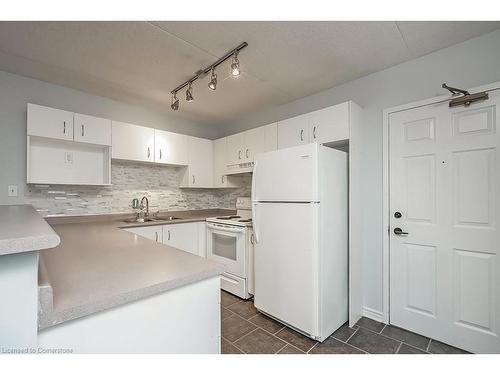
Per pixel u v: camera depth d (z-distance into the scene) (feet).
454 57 6.06
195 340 3.28
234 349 5.70
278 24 5.33
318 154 6.06
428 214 6.32
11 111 7.44
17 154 7.53
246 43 6.00
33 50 6.23
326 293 6.20
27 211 4.19
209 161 11.95
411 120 6.66
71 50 6.24
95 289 2.63
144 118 10.55
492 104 5.45
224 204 12.96
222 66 7.09
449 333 5.91
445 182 6.07
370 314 7.36
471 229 5.67
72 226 7.74
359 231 7.42
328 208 6.38
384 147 7.14
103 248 4.52
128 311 2.68
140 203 10.41
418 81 6.62
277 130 8.89
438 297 6.12
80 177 8.74
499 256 5.31
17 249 1.87
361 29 5.51
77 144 8.63
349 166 6.99
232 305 8.16
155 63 6.89
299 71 7.43
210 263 3.61
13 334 2.01
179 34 5.63
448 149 6.03
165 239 9.34
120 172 9.91
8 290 1.99
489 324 5.40
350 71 7.41
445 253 6.03
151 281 2.88
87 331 2.41
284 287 6.61
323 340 6.06
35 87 7.84
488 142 5.48
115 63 6.88
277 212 6.85
